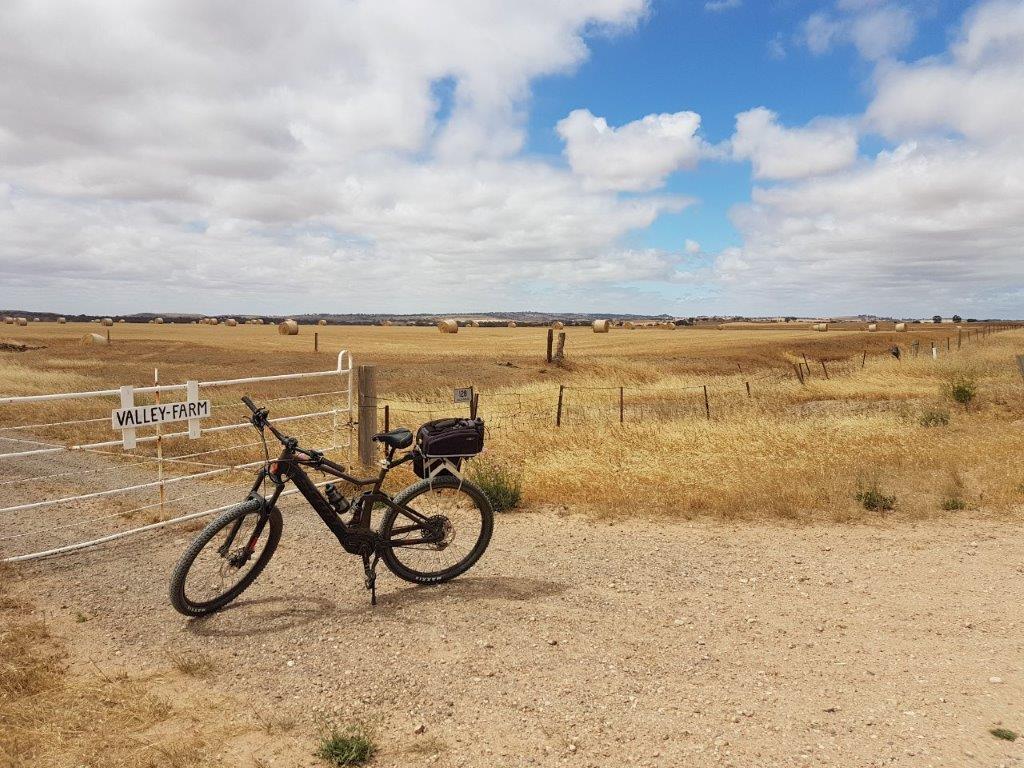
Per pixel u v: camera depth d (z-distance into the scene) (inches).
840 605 181.6
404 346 1824.6
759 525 258.8
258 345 1892.2
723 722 124.3
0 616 176.4
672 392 792.9
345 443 400.2
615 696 134.1
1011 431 433.7
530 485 309.9
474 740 119.7
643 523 261.9
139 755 114.8
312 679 142.4
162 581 201.6
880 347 1780.3
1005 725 121.8
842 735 119.6
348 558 219.9
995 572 205.6
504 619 171.9
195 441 462.6
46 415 583.2
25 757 113.7
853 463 346.9
